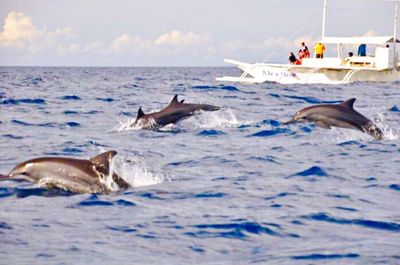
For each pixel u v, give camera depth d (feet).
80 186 73.41
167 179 82.17
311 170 88.07
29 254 51.24
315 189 76.79
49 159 76.23
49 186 74.08
